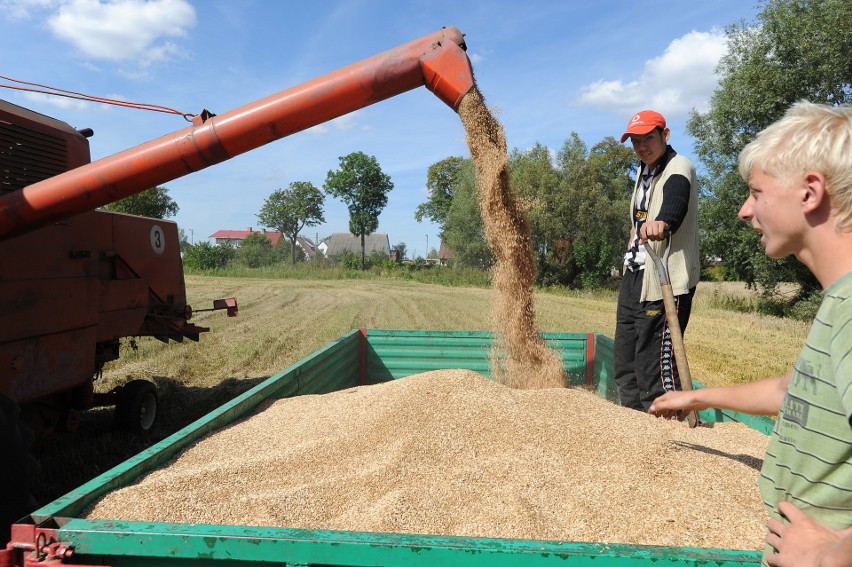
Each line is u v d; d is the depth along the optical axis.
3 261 4.03
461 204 41.91
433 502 2.20
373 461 2.59
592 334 5.83
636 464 2.49
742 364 10.18
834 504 1.19
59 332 4.64
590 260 35.28
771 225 1.28
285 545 1.60
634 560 1.50
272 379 3.74
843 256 1.18
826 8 17.73
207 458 2.69
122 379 8.24
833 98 18.36
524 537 1.94
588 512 2.12
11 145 4.04
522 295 4.34
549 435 2.74
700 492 2.26
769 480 1.38
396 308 19.45
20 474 3.13
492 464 2.50
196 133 3.02
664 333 3.78
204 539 1.63
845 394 1.06
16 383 4.16
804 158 1.19
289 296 24.55
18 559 1.74
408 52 3.22
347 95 3.09
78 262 4.89
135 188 3.10
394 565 1.56
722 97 19.98
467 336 5.87
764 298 21.05
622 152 48.16
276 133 3.08
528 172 36.97
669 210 3.47
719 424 3.21
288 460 2.62
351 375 5.72
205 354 10.55
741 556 1.50
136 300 6.04
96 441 5.89
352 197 61.56
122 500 2.09
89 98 3.70
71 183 3.02
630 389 4.16
